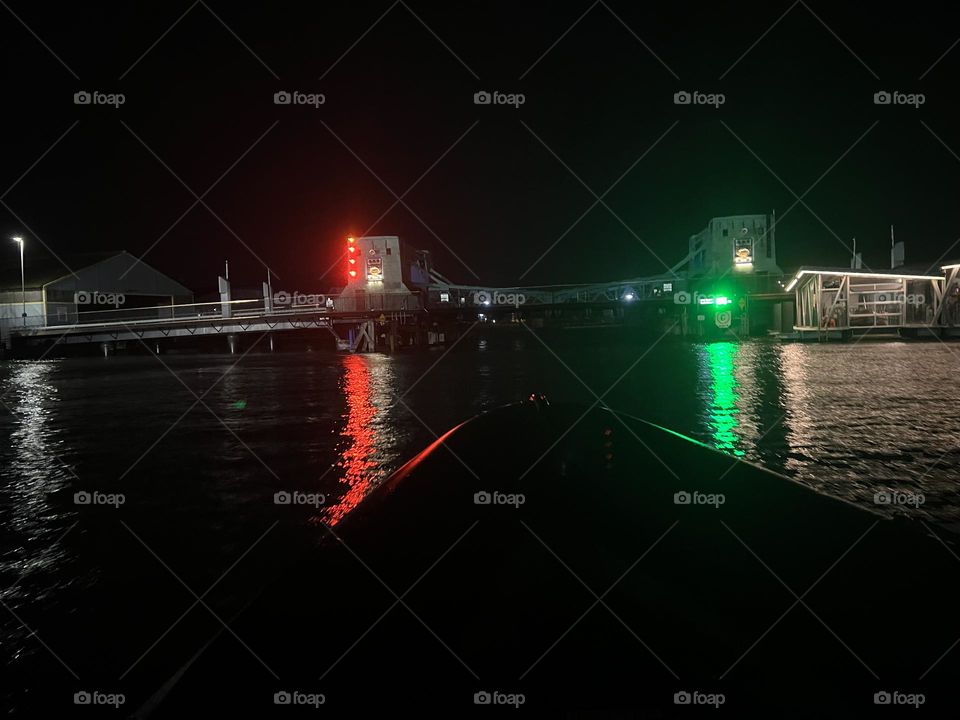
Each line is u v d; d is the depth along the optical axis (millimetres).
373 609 1408
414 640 1331
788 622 1466
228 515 5777
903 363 20562
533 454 2381
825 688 1279
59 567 4555
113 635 3504
